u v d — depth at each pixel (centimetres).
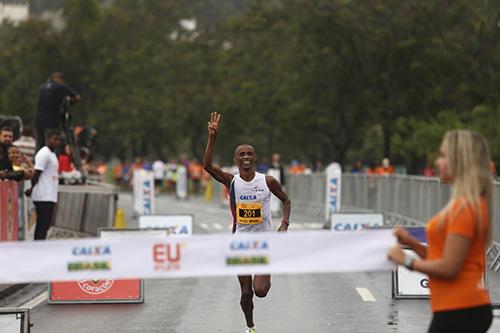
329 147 18262
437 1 11712
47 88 6141
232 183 2662
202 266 1748
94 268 1753
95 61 19400
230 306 3362
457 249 1534
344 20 11912
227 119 18400
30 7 19100
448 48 11625
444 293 1562
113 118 19900
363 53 12056
